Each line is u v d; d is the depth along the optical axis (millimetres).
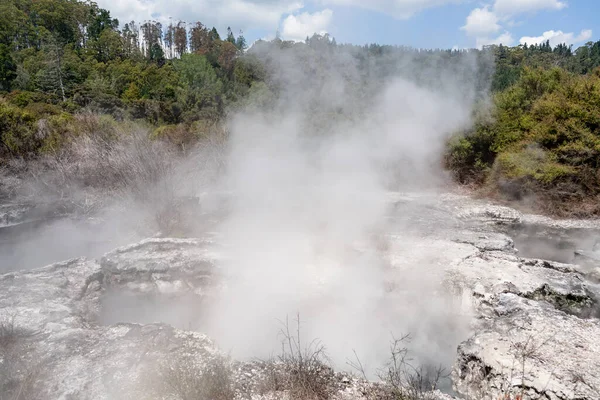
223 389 3062
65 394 3010
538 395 2965
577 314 4652
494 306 4516
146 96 24609
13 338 3734
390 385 3305
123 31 49969
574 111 11359
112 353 3531
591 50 24562
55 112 16109
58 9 43812
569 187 10797
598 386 2902
